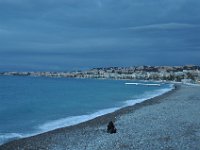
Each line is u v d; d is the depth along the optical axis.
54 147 21.41
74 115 40.72
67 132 27.42
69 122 34.25
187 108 43.22
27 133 27.77
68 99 67.31
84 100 65.75
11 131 28.78
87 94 86.62
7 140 24.53
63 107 50.97
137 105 51.91
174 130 25.59
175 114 36.34
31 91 92.81
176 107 45.09
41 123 33.62
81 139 23.97
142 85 175.25
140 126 28.89
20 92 87.12
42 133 27.19
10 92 86.12
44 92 90.19
